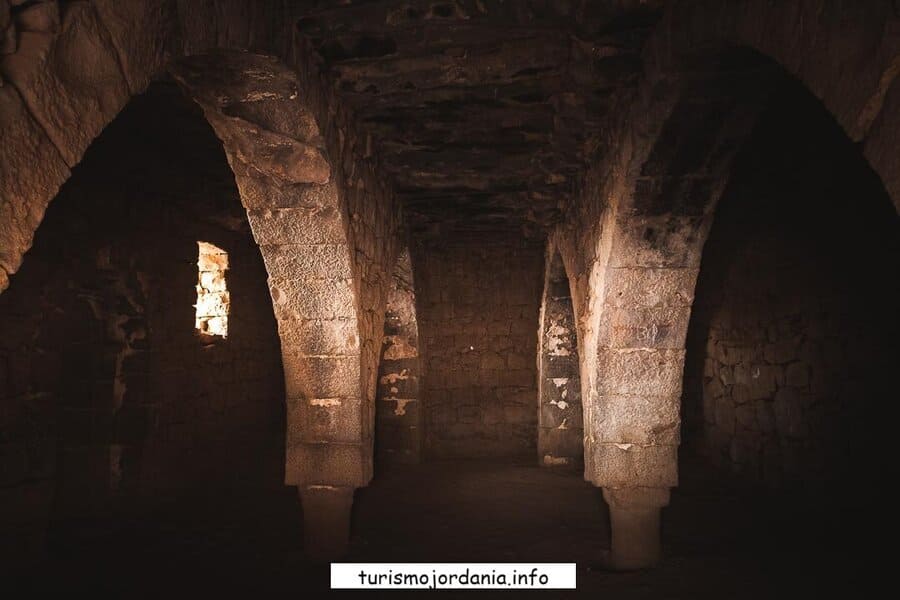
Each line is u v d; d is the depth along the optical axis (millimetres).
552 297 7109
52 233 4566
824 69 1471
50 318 4605
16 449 4207
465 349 8180
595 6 2662
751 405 5836
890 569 3854
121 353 5328
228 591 3840
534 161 4555
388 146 4309
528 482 6609
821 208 4633
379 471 7117
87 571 4145
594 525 5145
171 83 4184
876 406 4180
